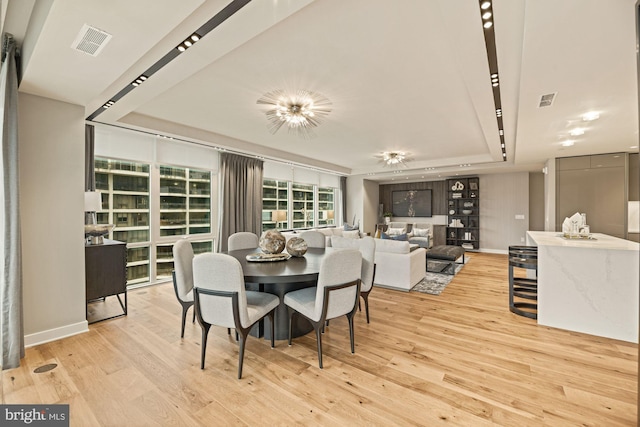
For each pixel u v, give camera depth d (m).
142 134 4.30
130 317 3.24
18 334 2.23
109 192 4.24
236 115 3.85
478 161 6.53
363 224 9.10
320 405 1.78
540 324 3.02
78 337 2.72
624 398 1.84
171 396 1.87
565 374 2.11
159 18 1.62
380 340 2.68
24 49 2.20
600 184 5.22
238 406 1.77
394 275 4.38
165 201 4.89
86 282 2.98
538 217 7.84
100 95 2.84
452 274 5.38
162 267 4.86
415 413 1.71
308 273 2.39
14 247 2.25
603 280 2.75
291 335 2.63
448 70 2.58
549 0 1.47
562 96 2.66
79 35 1.77
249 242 4.07
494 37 1.91
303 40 2.13
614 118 3.25
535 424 1.62
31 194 2.56
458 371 2.15
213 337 2.74
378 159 7.12
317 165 7.29
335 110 3.60
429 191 9.47
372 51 2.28
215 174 5.61
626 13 1.55
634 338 2.62
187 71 2.38
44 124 2.63
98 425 1.62
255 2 1.57
